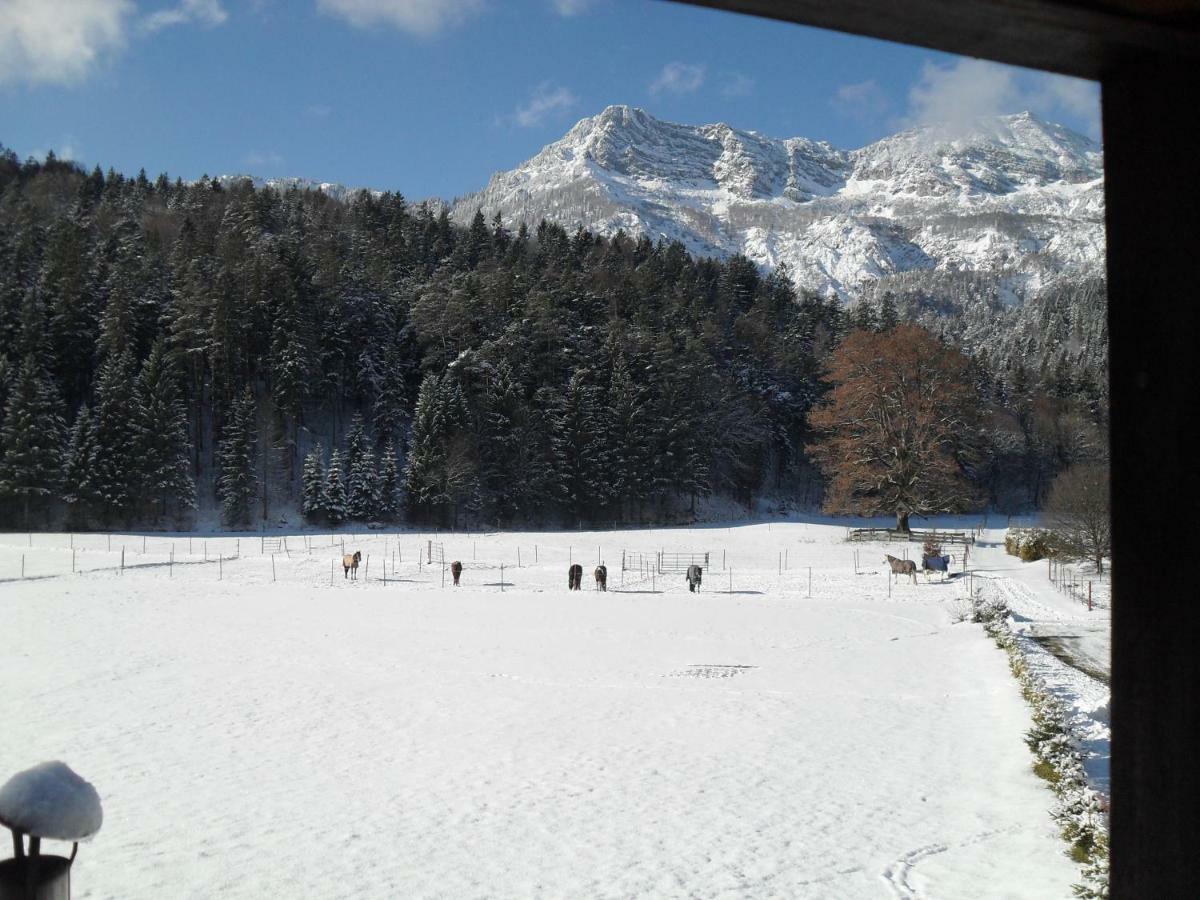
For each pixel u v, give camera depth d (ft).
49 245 267.59
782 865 28.89
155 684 56.95
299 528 219.82
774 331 331.57
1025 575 136.67
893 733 47.44
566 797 35.88
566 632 85.25
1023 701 53.36
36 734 43.78
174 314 247.09
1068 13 5.61
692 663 69.67
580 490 248.73
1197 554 6.11
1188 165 6.17
